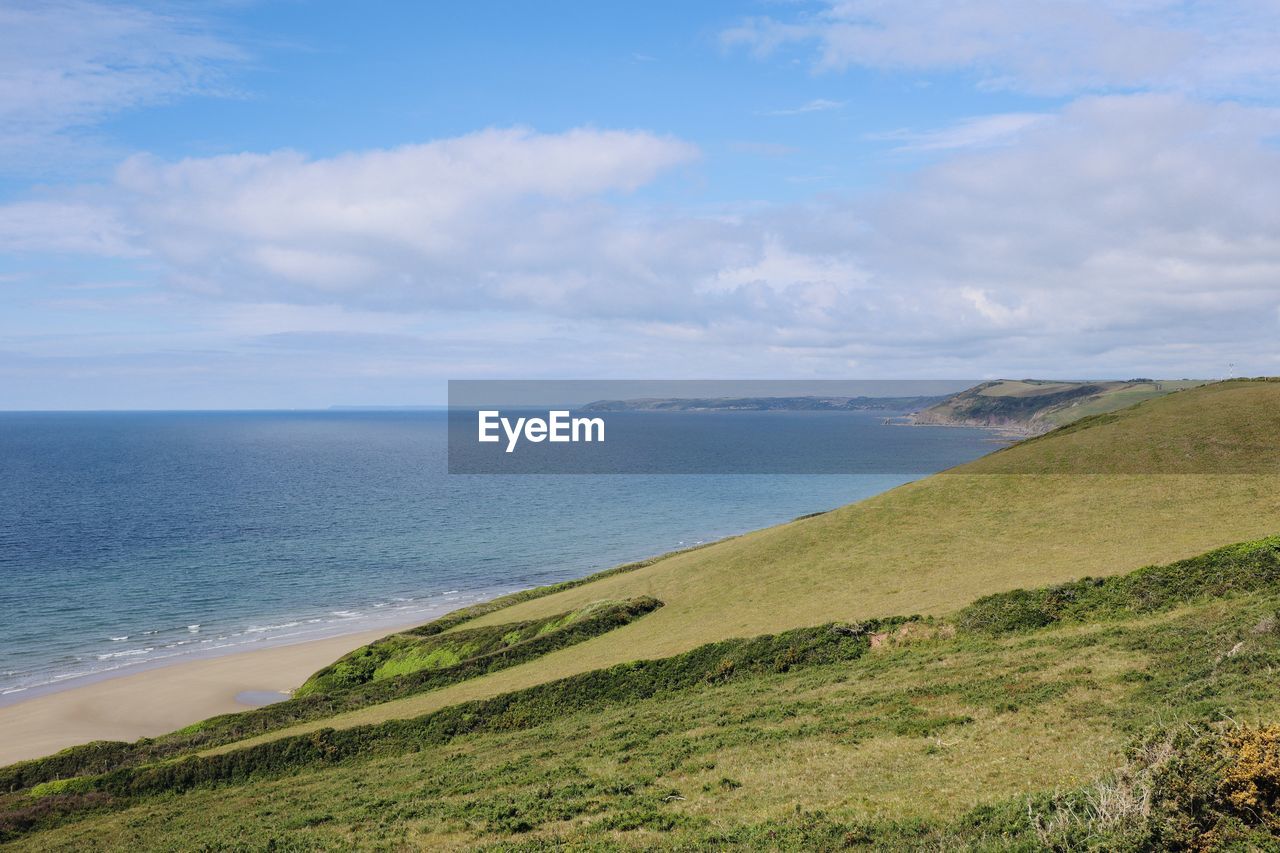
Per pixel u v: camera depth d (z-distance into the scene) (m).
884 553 55.56
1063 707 25.75
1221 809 13.00
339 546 130.38
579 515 168.25
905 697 30.48
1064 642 34.03
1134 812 13.98
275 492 199.88
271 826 29.09
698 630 49.47
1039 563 45.81
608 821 22.05
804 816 19.91
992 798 18.98
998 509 58.50
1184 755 14.03
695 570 66.12
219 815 33.44
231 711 60.72
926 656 36.91
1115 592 38.59
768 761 25.92
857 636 41.34
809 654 41.06
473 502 187.12
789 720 30.66
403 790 31.56
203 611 90.50
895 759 23.89
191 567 111.94
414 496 196.88
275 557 120.12
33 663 72.06
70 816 38.50
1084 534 49.69
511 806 25.16
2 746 54.50
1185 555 40.72
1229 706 21.02
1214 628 30.52
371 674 63.22
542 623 62.94
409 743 41.75
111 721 59.03
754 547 67.06
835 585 51.53
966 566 48.88
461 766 34.03
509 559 122.50
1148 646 30.58
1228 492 51.84
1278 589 34.78
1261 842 12.18
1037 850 14.12
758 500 191.50
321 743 42.72
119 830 34.19
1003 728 24.88
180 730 52.91
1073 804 15.98
